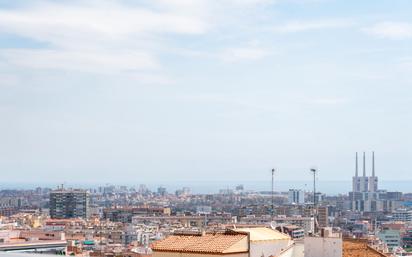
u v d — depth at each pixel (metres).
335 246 72.31
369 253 78.31
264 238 73.06
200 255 68.12
